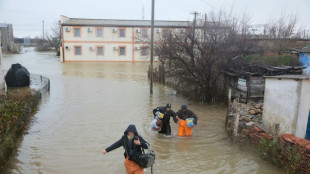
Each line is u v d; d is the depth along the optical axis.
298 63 15.10
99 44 37.88
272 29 19.23
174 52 14.09
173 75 15.00
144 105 13.59
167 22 39.31
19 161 6.95
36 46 74.75
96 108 12.79
